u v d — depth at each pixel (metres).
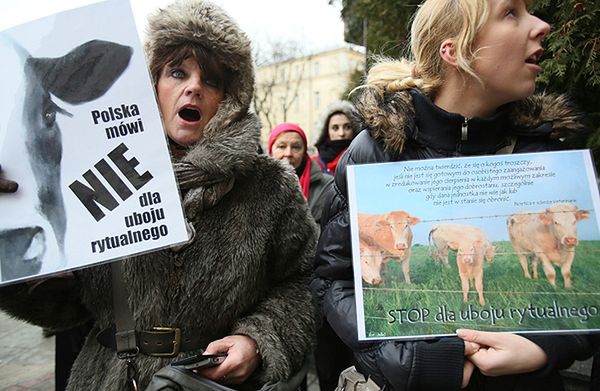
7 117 1.13
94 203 1.11
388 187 1.05
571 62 2.15
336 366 2.12
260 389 1.21
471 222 1.02
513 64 1.02
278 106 30.88
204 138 1.30
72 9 1.12
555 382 1.11
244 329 1.29
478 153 1.11
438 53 1.11
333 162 3.59
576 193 1.02
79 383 1.29
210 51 1.34
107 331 1.28
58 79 1.12
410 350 0.97
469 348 0.97
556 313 0.97
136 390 1.20
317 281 1.26
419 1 3.36
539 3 2.16
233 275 1.29
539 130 1.11
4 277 1.10
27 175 1.12
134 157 1.12
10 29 1.13
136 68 1.12
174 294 1.26
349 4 5.87
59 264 1.09
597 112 2.34
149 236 1.10
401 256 1.02
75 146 1.12
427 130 1.12
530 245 1.00
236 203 1.36
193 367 1.12
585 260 0.99
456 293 1.00
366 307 1.01
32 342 4.15
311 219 1.54
